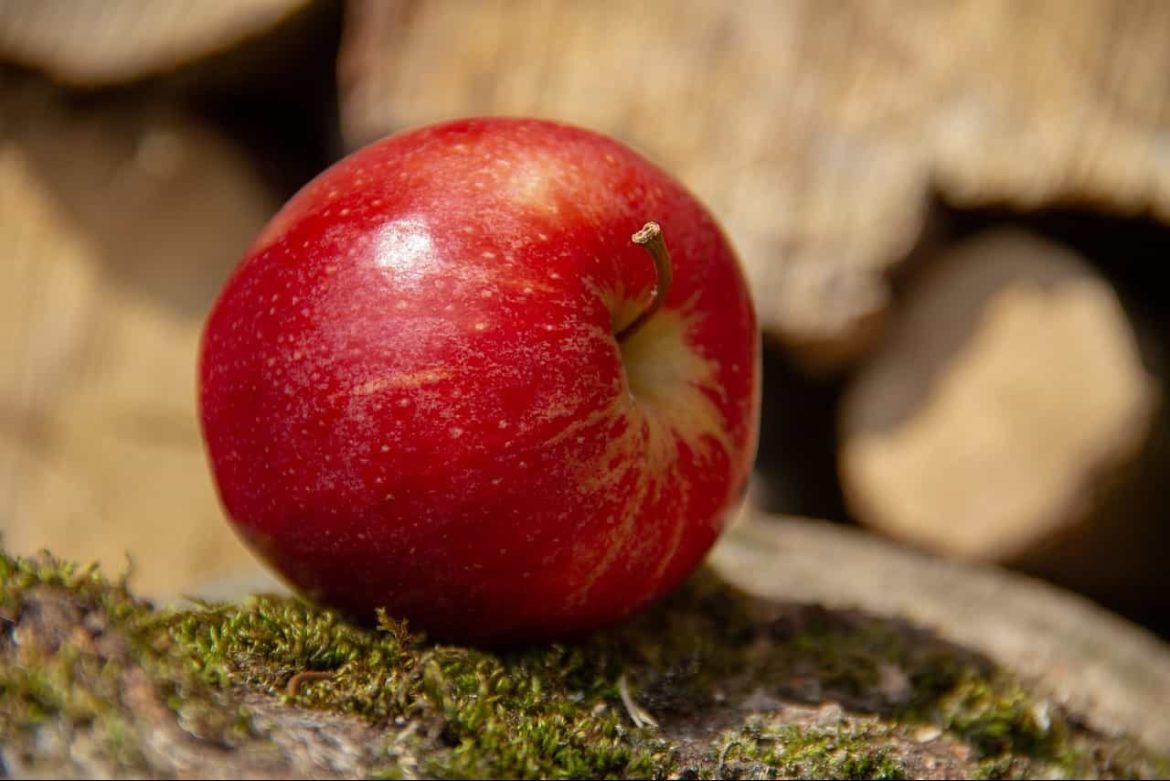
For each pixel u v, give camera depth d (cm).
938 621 54
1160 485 70
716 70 73
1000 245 70
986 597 57
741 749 46
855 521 73
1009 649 53
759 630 51
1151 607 77
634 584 47
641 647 49
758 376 49
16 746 42
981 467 67
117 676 43
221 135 81
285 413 46
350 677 45
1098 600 75
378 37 75
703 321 48
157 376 76
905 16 73
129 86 77
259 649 46
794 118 72
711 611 52
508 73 74
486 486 45
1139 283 75
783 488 76
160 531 73
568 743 45
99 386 75
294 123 84
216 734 43
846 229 69
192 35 74
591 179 47
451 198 46
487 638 47
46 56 75
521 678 46
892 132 71
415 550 46
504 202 46
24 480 73
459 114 74
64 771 42
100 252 77
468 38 75
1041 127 69
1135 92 70
